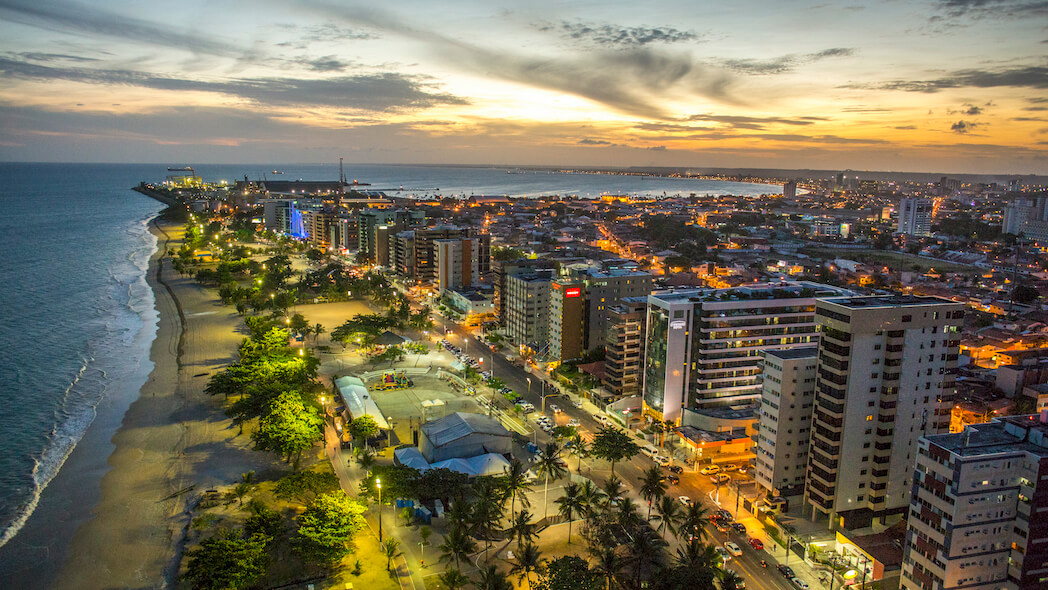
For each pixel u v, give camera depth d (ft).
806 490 509.76
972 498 376.68
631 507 458.91
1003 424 418.51
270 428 579.07
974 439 399.44
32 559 460.14
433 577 431.02
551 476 539.29
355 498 518.37
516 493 517.14
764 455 521.24
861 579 432.25
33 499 540.11
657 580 398.62
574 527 487.61
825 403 482.69
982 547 384.88
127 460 603.26
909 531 411.95
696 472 581.12
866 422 481.46
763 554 459.32
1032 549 378.73
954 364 492.13
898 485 493.77
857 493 491.31
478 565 442.91
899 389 479.41
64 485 561.02
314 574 430.20
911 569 410.11
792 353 517.96
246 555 407.23
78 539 482.28
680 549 440.45
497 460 562.66
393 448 619.26
